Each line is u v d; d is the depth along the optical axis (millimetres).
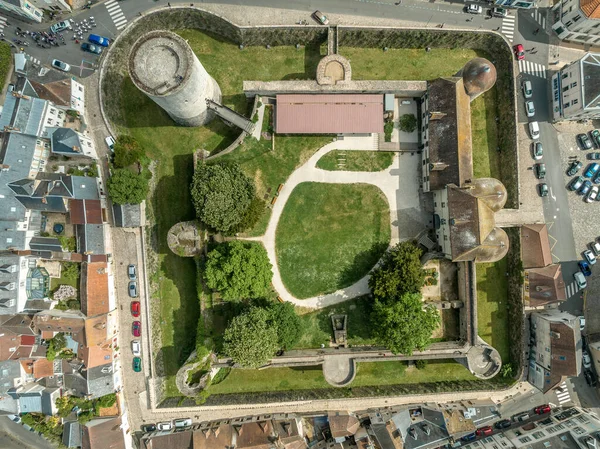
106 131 51562
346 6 50344
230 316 50375
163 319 52156
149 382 52531
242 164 50719
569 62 51969
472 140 52000
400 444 53438
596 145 52344
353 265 51062
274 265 50906
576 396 55375
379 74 51656
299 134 50812
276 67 51344
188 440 52844
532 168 52281
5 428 57719
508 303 52656
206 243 48750
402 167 51344
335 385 49719
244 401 52000
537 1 51531
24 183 48250
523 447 52250
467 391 52750
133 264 52281
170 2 49938
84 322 49312
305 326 50906
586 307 53531
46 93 48125
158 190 51406
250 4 49969
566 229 52562
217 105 47188
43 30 50938
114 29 50906
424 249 50594
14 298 50156
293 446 52125
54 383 53000
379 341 46281
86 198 49531
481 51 52094
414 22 50750
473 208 44156
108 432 51781
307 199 51031
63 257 50656
